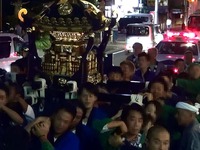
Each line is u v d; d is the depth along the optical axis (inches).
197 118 262.5
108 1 1236.5
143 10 2070.6
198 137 242.5
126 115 224.8
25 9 305.9
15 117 235.1
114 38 1460.4
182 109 249.4
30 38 308.7
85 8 299.7
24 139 180.9
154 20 1772.9
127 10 1980.8
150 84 289.1
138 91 309.4
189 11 1565.0
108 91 306.2
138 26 1198.9
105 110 270.8
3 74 336.8
